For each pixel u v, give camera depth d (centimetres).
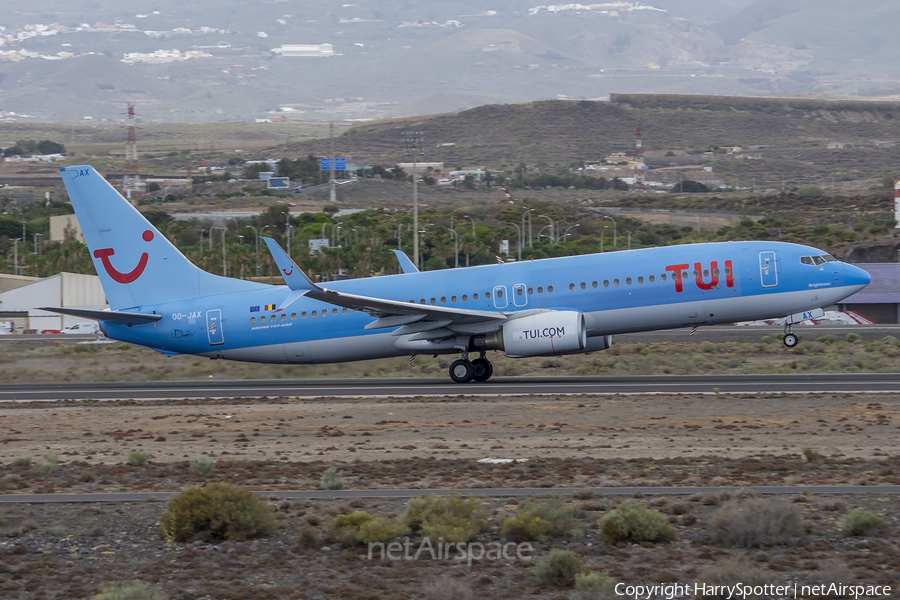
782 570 5366
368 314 14412
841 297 13900
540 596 5094
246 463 8562
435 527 5862
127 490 7631
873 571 5325
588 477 7656
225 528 6212
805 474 7612
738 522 5841
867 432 9344
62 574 5575
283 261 13162
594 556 5709
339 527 6094
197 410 12244
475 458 8631
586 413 11000
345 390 14062
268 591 5219
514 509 6706
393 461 8506
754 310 13962
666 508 6581
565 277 14112
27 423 11494
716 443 9012
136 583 5150
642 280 13950
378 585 5288
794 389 12788
